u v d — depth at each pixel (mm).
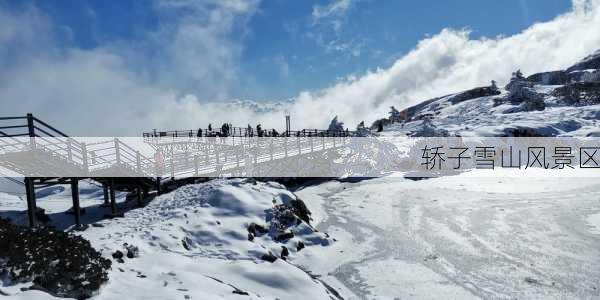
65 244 10336
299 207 22250
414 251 18953
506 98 91562
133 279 10555
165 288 9969
